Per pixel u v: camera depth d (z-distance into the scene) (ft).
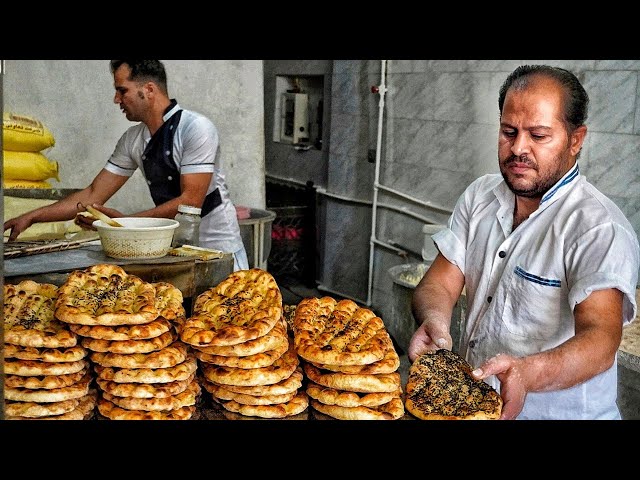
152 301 5.40
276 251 22.06
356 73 20.15
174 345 5.26
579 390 6.54
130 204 15.79
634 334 9.41
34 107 14.34
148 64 11.12
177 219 8.94
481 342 7.07
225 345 5.13
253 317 5.41
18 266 6.54
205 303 5.76
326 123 22.39
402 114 18.40
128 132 11.93
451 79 16.48
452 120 16.57
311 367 5.42
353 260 21.03
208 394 5.54
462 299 12.12
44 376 4.93
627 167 11.96
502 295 6.84
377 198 19.58
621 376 10.07
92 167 15.20
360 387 5.17
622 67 11.94
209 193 12.00
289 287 22.70
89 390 5.27
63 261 6.84
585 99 6.23
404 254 18.16
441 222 17.16
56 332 5.10
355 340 5.52
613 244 5.99
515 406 5.50
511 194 6.97
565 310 6.47
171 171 11.59
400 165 18.66
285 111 24.54
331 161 21.76
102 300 5.36
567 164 6.41
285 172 25.05
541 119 6.07
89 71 14.83
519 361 5.52
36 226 10.03
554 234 6.43
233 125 16.84
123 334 5.03
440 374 5.78
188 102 16.26
